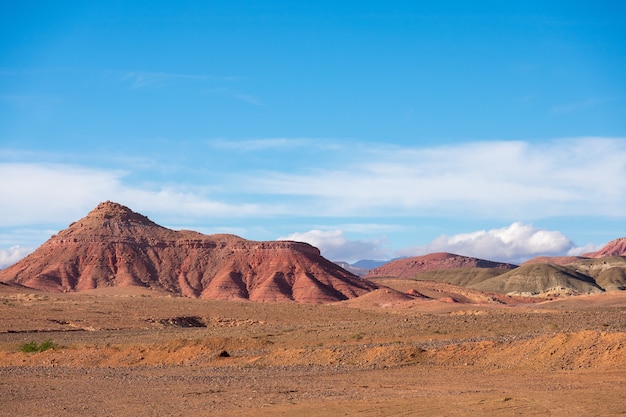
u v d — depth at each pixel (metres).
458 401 28.09
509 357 39.44
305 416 26.66
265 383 37.16
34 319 100.69
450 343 48.78
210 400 31.81
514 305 161.38
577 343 38.19
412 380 35.69
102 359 54.38
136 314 115.25
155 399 32.97
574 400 26.80
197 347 54.78
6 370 50.56
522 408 25.80
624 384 30.11
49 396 35.81
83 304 129.62
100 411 30.11
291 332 69.94
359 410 27.22
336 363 43.88
